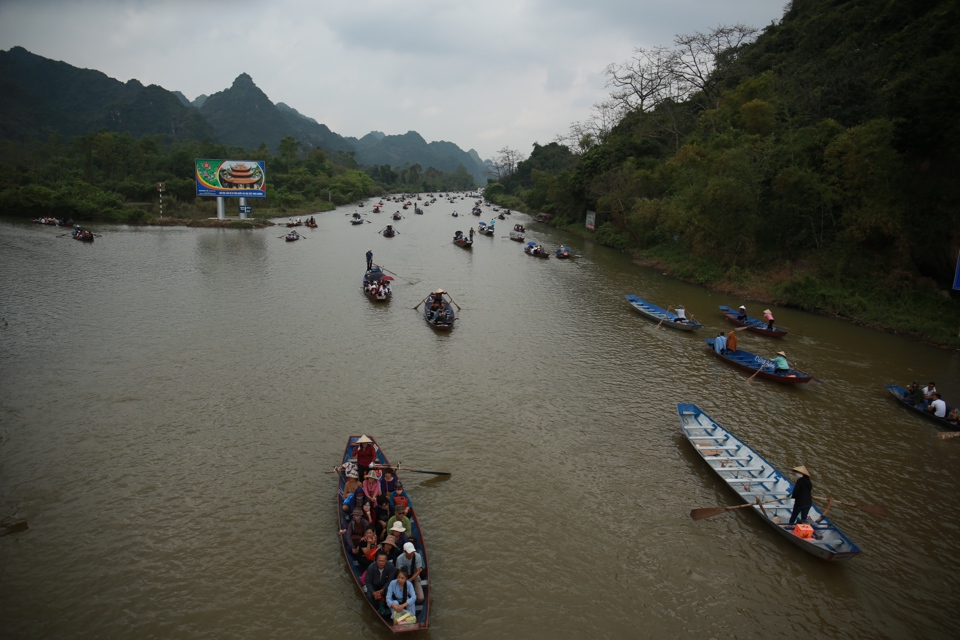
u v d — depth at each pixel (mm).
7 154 125688
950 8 38562
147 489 15773
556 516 15469
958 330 32594
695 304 40469
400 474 17078
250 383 22953
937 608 12750
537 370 25984
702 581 13336
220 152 140875
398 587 11180
